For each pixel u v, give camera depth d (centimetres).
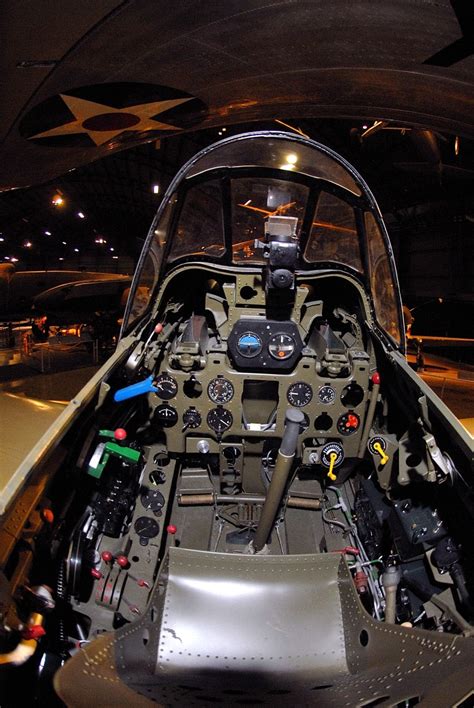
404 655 162
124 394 251
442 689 128
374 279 287
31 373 945
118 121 854
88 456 257
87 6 562
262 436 290
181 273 308
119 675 149
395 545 244
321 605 188
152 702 132
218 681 158
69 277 1680
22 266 4759
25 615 179
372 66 693
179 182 259
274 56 691
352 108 866
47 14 566
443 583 227
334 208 270
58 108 775
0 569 158
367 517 283
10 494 163
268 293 272
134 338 285
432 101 748
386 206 1964
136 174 2770
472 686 122
